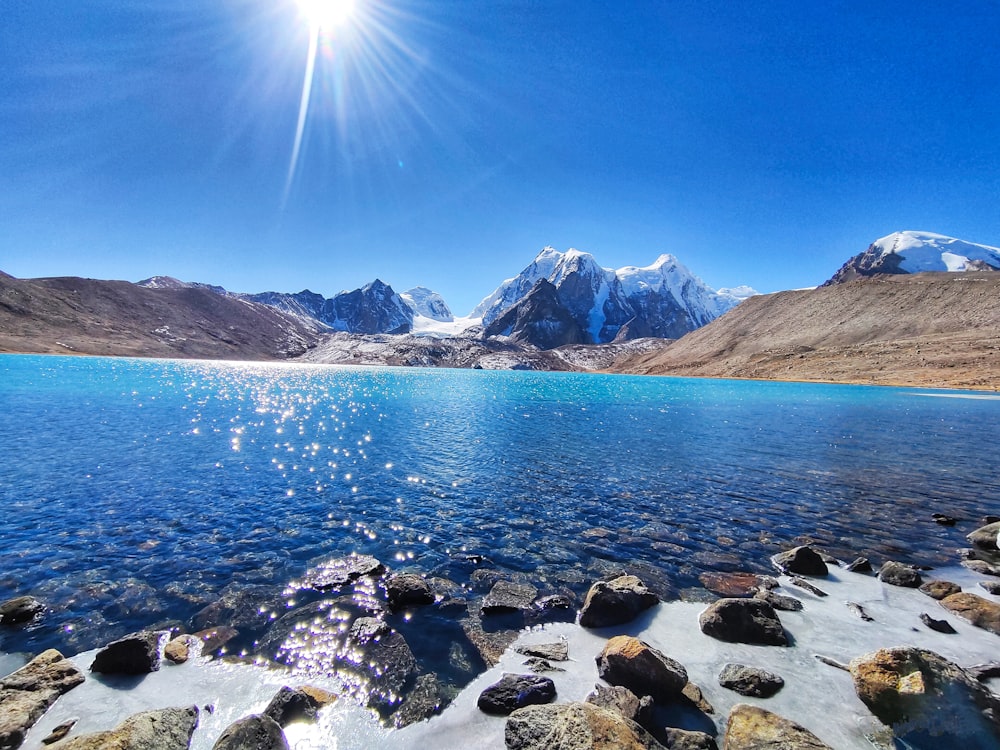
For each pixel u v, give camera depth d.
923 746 6.13
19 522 13.42
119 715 6.29
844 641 8.70
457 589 10.30
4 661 7.49
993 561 12.51
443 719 6.44
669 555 12.48
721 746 6.18
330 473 19.88
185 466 20.30
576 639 8.55
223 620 8.76
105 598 9.44
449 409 47.75
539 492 17.94
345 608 9.31
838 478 21.08
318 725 6.23
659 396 72.25
